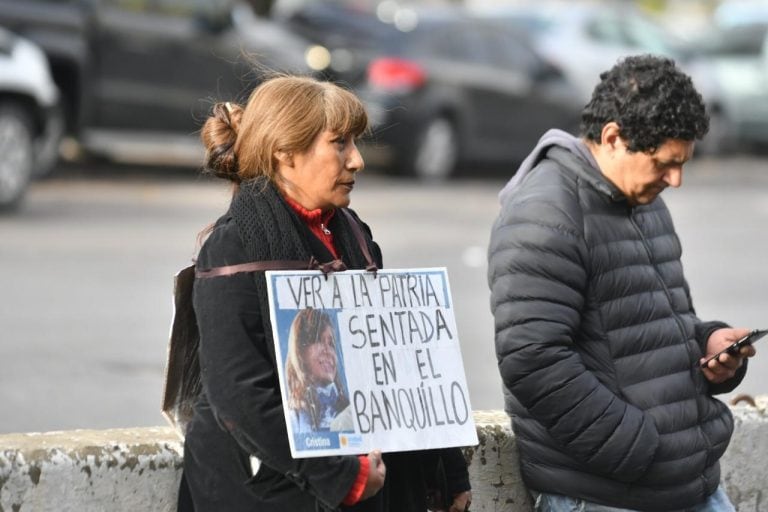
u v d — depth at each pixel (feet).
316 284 25.89
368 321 26.50
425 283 27.43
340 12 133.80
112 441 28.91
